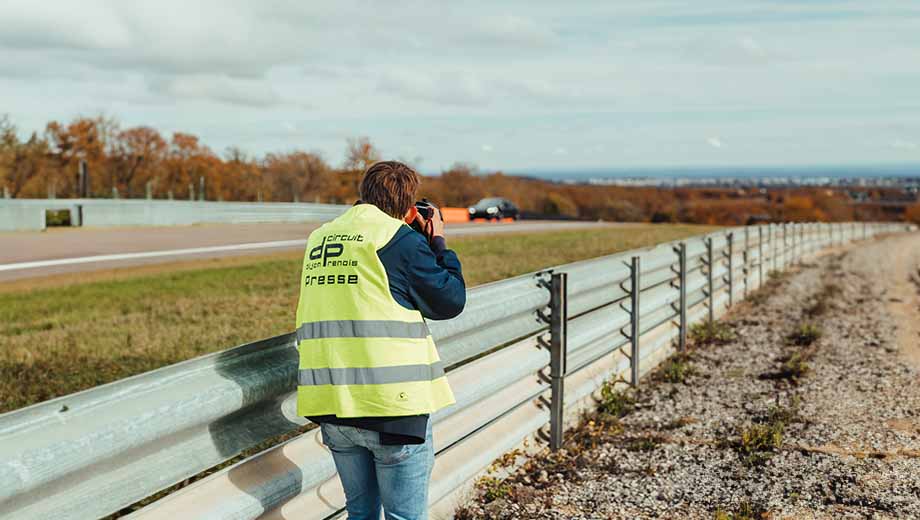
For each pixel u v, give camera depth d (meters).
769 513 4.46
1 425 2.21
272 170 69.62
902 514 4.39
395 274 2.78
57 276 15.91
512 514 4.52
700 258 10.46
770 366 8.34
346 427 2.82
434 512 4.32
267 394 3.11
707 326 10.34
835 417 6.34
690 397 7.09
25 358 8.20
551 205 83.38
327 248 2.87
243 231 28.00
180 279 15.19
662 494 4.82
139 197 61.41
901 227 64.06
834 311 12.53
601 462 5.43
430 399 2.83
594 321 6.62
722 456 5.46
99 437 2.36
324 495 3.59
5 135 54.19
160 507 2.74
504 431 5.10
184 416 2.66
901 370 8.03
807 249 23.78
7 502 2.13
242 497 2.99
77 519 2.38
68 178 60.38
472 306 4.52
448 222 42.91
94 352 8.48
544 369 5.70
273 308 11.53
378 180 2.98
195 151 67.62
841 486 4.83
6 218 27.27
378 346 2.74
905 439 5.72
